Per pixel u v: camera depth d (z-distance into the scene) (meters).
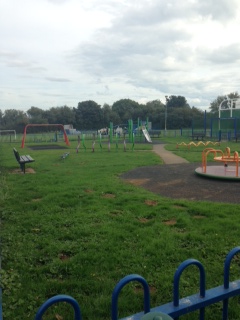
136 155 18.72
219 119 36.75
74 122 85.56
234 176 10.03
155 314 2.07
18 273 3.99
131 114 87.38
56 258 4.40
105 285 3.67
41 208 6.82
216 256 4.39
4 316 3.11
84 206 6.97
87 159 16.78
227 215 6.19
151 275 3.90
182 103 106.50
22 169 12.50
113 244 4.80
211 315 3.11
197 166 13.39
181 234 5.13
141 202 7.29
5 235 5.17
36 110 87.38
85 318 3.13
